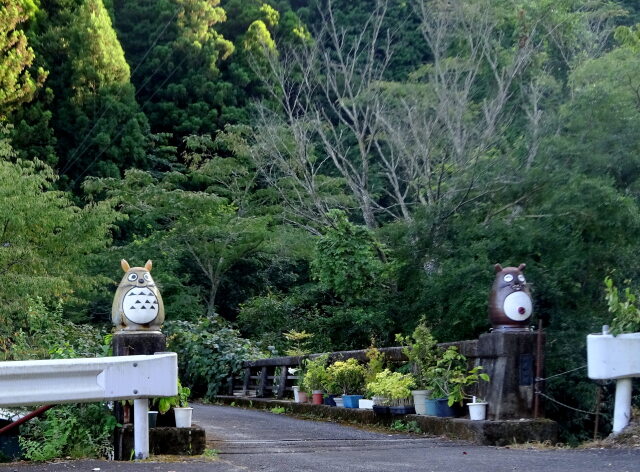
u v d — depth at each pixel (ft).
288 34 102.06
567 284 34.76
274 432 28.40
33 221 50.16
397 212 81.46
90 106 90.33
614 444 22.17
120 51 93.56
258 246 76.43
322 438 26.04
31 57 83.25
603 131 38.50
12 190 49.65
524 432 23.85
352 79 88.94
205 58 99.19
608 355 22.57
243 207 82.79
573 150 38.42
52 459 19.12
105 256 70.59
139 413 19.12
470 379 25.99
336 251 48.24
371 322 45.96
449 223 43.06
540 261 36.81
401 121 83.15
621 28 55.31
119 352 20.71
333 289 51.72
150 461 18.74
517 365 24.76
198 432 20.61
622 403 22.91
